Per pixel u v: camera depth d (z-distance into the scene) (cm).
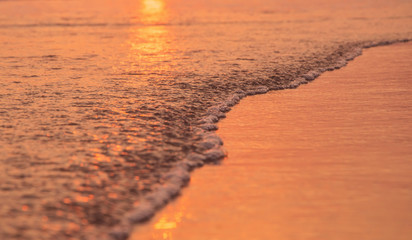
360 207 826
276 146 1151
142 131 1245
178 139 1188
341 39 3189
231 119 1404
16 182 912
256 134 1252
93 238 721
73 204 827
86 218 780
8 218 772
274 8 6019
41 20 4788
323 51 2686
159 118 1369
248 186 919
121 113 1413
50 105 1502
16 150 1089
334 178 950
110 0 7781
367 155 1075
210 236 740
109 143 1145
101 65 2275
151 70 2131
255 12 5512
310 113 1452
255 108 1530
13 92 1686
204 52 2677
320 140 1189
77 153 1073
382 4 6309
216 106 1517
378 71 2122
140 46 2970
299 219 788
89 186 902
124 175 957
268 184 927
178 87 1783
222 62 2331
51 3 7106
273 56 2512
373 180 937
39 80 1909
